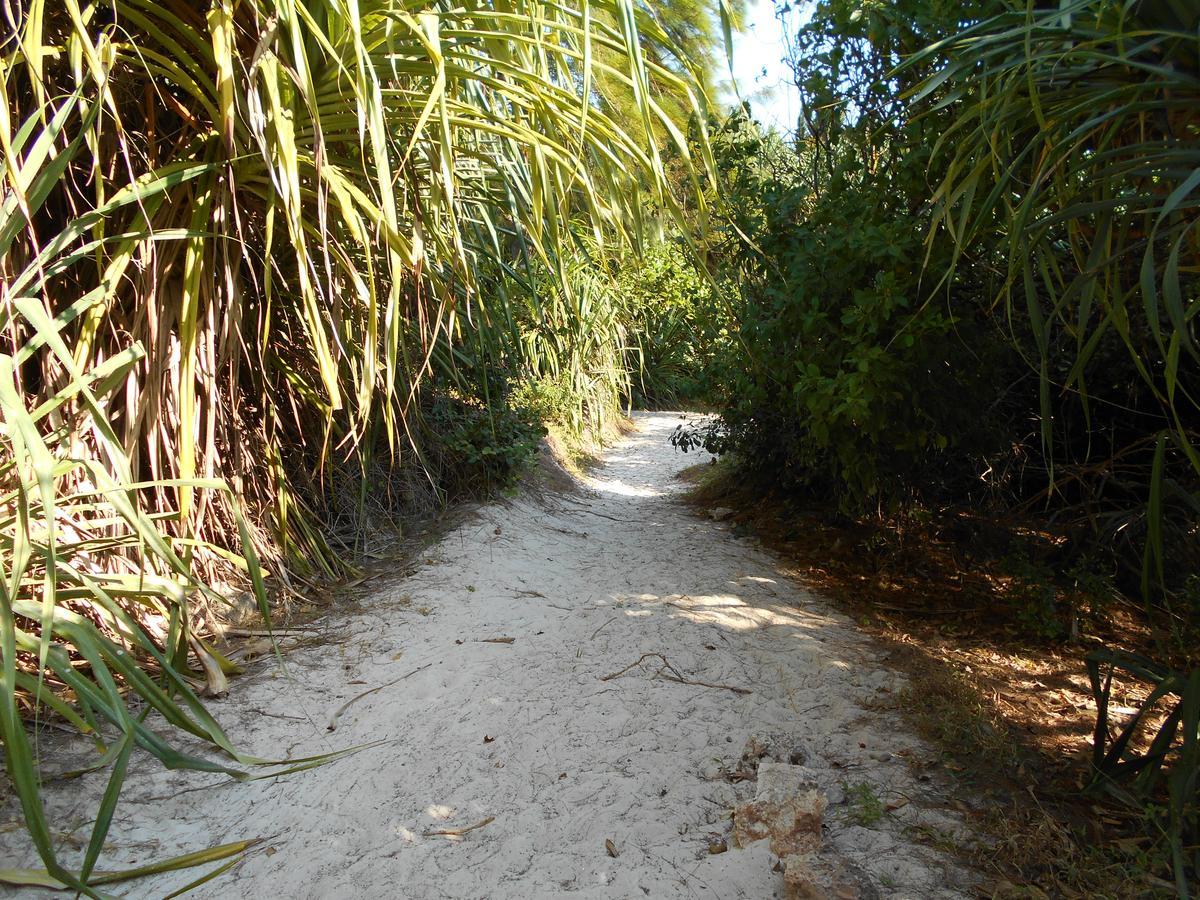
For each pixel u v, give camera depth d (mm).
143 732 2201
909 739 2859
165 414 3443
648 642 3738
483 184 4750
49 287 3170
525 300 7207
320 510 4707
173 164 3037
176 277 3420
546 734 2893
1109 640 3783
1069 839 2262
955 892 2043
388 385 2891
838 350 3961
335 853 2234
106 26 2812
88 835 2234
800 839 2184
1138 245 2018
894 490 4605
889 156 3639
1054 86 2307
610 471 9508
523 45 3270
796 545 5594
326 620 3820
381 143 2635
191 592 3498
